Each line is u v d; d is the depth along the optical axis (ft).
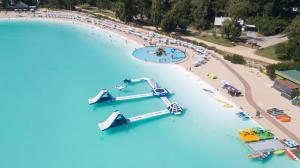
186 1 382.42
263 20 362.94
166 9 383.45
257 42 324.19
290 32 285.23
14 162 130.41
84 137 149.28
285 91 192.34
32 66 236.84
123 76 224.12
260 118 167.12
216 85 209.67
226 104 182.39
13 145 141.18
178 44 307.17
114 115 156.76
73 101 182.91
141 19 418.31
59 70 230.68
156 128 159.63
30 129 153.69
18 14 423.23
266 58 272.10
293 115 170.50
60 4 470.80
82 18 413.39
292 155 136.67
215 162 135.23
